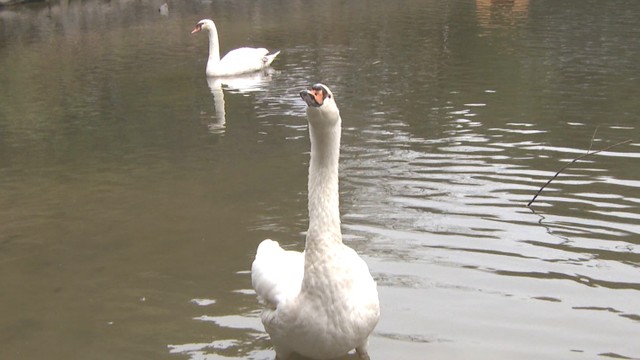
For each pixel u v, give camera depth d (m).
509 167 7.59
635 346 5.31
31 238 6.77
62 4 25.52
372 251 6.27
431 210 6.82
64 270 6.30
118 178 7.89
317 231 5.00
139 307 5.83
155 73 13.95
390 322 5.55
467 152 8.08
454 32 16.88
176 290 5.99
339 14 21.23
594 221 6.57
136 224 6.91
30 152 9.07
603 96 10.48
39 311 5.84
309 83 12.43
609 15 18.56
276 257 5.39
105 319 5.73
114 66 14.73
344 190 7.21
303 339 5.07
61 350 5.47
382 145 8.45
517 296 5.75
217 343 5.47
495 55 13.91
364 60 14.13
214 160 8.35
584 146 8.16
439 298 5.75
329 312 5.00
